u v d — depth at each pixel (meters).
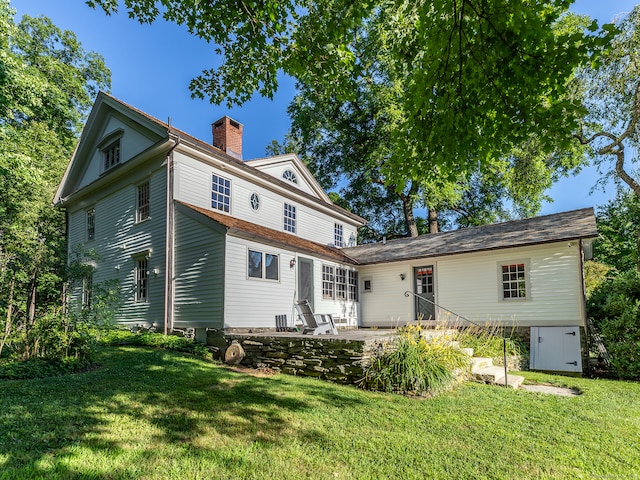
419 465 3.03
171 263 10.36
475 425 3.99
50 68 18.27
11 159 10.65
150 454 3.04
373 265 14.56
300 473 2.83
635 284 9.01
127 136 12.35
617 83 12.11
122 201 12.41
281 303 10.89
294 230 14.60
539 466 3.05
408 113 4.05
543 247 10.77
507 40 3.11
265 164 14.48
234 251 9.49
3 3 10.42
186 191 10.78
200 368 6.55
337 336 6.80
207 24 5.10
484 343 8.97
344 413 4.29
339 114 22.66
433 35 3.52
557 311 10.35
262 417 4.04
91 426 3.57
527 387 6.59
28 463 2.78
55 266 7.23
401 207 25.34
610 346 8.28
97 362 6.90
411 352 5.72
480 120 3.64
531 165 17.12
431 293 13.01
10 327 6.50
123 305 11.60
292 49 4.73
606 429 3.97
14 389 4.75
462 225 25.45
